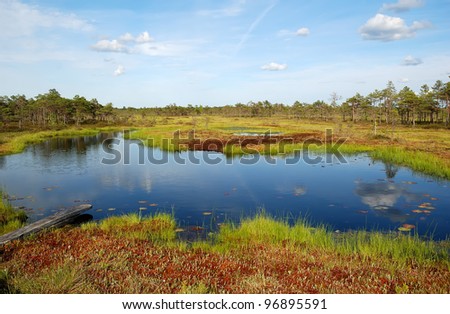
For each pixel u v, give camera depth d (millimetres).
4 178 22969
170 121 94062
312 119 111688
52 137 54969
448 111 72125
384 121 91688
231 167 27156
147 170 25969
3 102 86812
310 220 13875
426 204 15938
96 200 17422
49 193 18891
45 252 9227
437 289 6859
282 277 7449
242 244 10367
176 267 8023
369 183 20859
